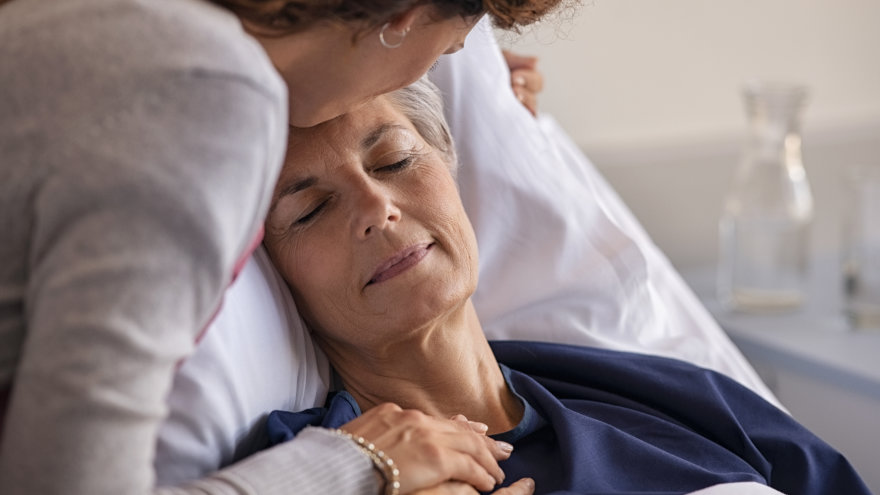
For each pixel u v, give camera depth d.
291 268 1.28
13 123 0.79
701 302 2.49
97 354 0.76
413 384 1.34
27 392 0.78
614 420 1.40
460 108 1.66
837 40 2.79
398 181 1.26
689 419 1.46
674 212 2.64
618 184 2.57
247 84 0.80
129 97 0.77
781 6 2.69
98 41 0.79
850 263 2.37
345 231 1.24
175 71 0.77
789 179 2.38
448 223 1.27
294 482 0.95
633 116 2.58
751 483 1.23
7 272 0.81
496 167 1.66
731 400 1.50
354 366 1.35
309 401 1.31
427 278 1.25
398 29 0.97
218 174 0.78
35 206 0.78
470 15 1.02
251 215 0.84
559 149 1.91
